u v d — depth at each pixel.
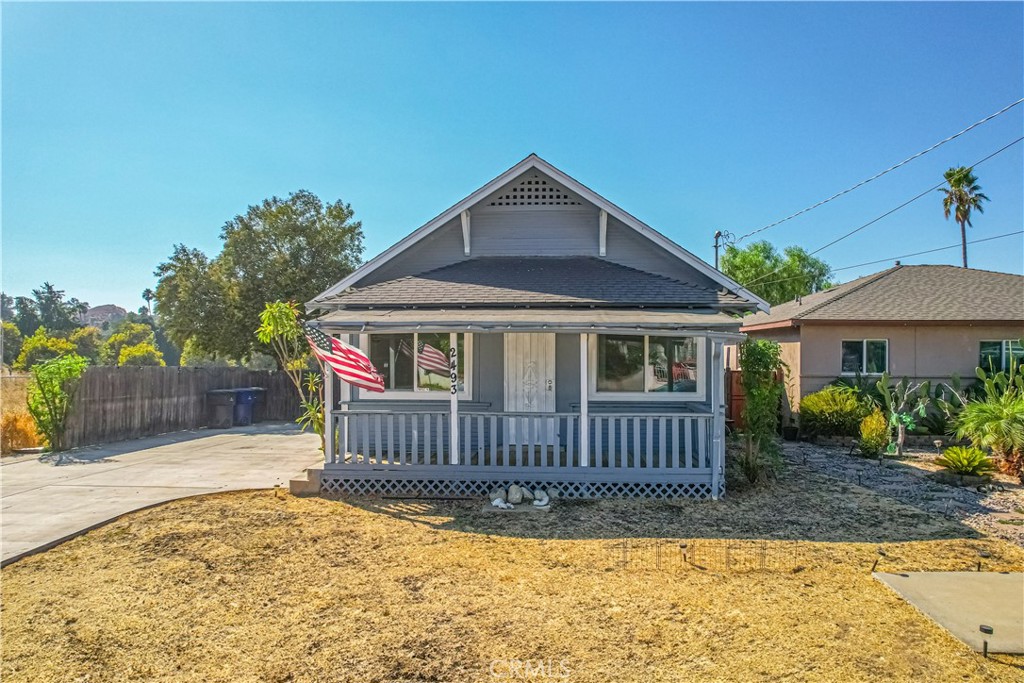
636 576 6.17
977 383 15.23
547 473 9.35
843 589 5.82
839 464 12.05
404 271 12.73
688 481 9.29
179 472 11.31
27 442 14.22
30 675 4.33
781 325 16.33
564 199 12.63
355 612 5.35
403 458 9.55
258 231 23.80
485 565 6.50
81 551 6.90
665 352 11.37
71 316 79.31
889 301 16.38
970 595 5.59
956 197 38.19
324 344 11.50
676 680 4.24
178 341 24.64
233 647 4.73
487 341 11.50
